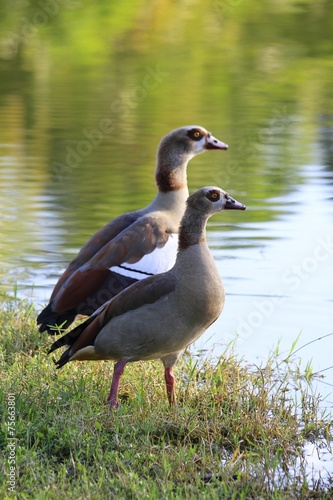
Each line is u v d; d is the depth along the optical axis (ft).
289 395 34.86
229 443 29.78
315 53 115.55
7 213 57.77
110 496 24.95
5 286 46.39
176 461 27.17
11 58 112.88
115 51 117.50
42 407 30.73
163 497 24.86
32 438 28.78
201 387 33.99
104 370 34.81
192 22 134.00
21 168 68.13
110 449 28.43
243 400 32.45
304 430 31.37
